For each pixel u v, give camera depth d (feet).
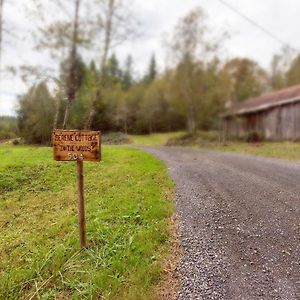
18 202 20.51
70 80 35.58
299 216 16.21
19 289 10.87
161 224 15.08
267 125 71.10
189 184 23.04
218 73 78.38
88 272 11.23
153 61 77.00
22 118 35.17
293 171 27.86
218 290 10.16
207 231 14.56
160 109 68.95
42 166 28.14
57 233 14.97
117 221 15.55
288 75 119.55
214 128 77.66
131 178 24.53
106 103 40.78
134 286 10.26
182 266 11.57
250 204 18.26
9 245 14.43
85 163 30.50
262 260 11.95
